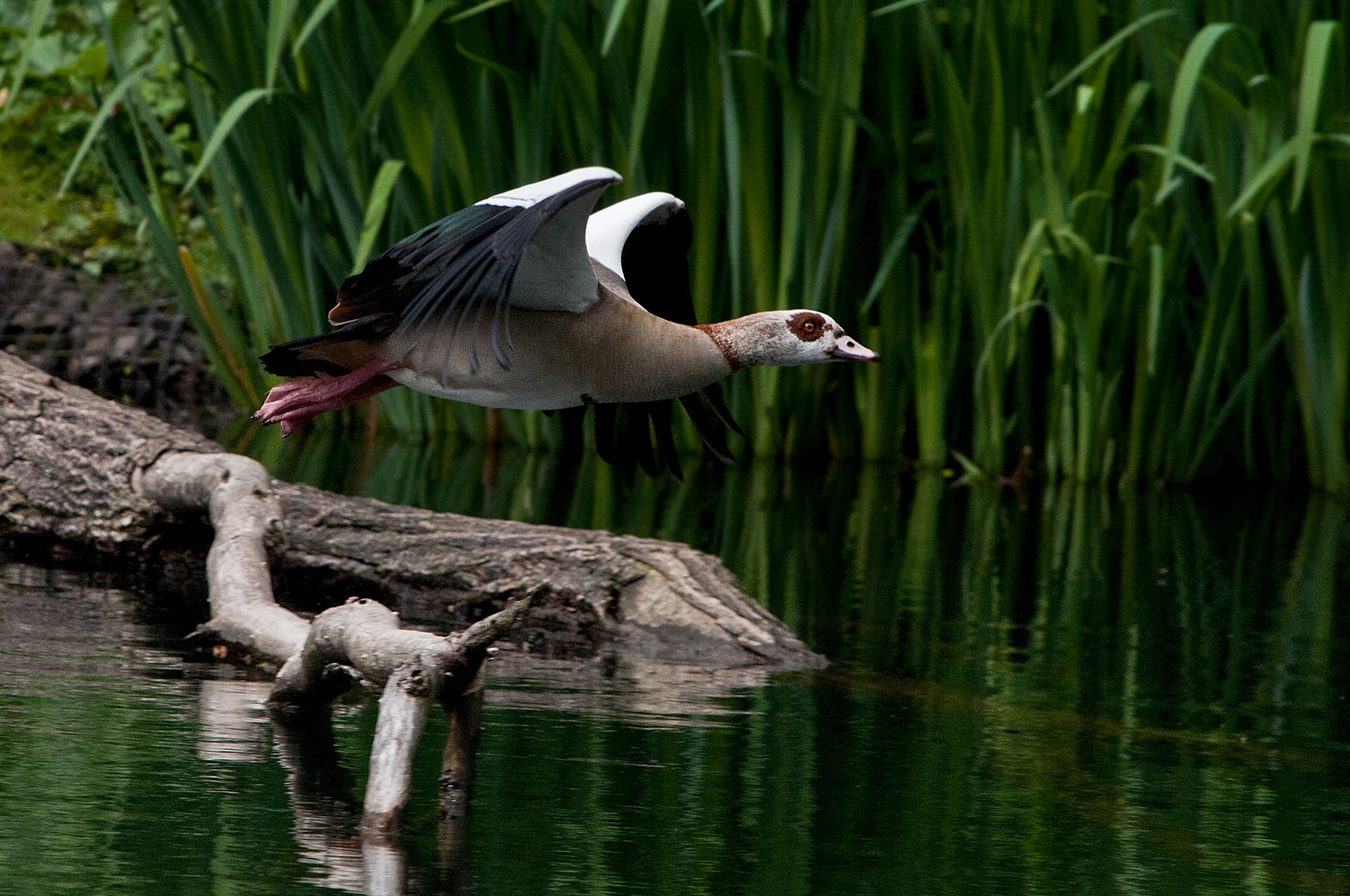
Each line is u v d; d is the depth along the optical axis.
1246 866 5.79
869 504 14.62
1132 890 5.50
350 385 6.53
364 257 12.90
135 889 5.00
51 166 22.05
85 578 9.84
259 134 15.86
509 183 15.98
